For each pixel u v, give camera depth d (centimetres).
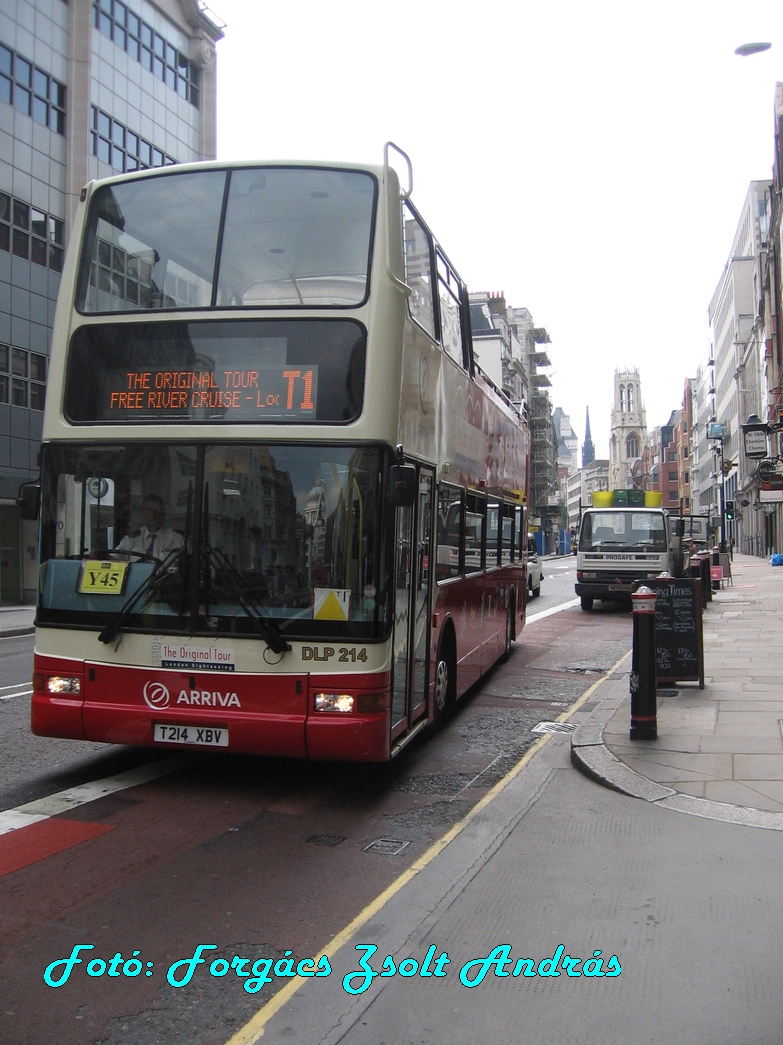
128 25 3566
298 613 608
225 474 623
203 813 609
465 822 591
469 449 972
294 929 426
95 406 650
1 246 2933
